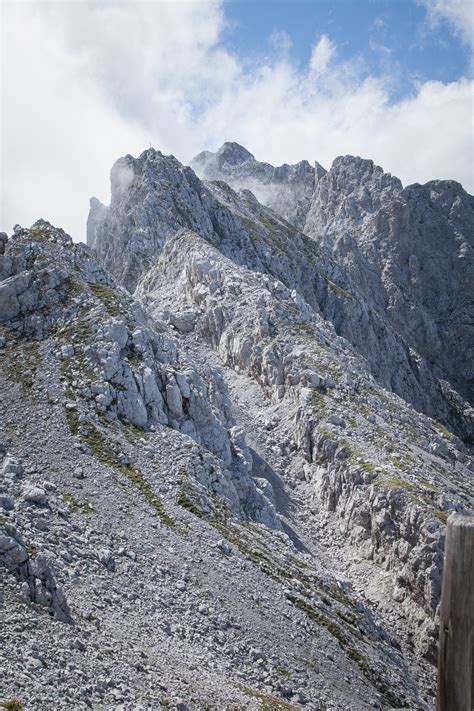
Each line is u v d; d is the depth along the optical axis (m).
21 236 103.50
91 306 94.12
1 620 32.66
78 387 82.88
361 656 63.88
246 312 144.62
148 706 32.72
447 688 7.68
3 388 80.50
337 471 110.31
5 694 26.92
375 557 99.12
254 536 77.12
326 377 128.88
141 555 59.84
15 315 92.69
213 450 93.50
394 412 134.88
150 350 94.25
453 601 7.68
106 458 74.00
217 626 55.34
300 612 64.88
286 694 51.38
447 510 99.12
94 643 37.22
